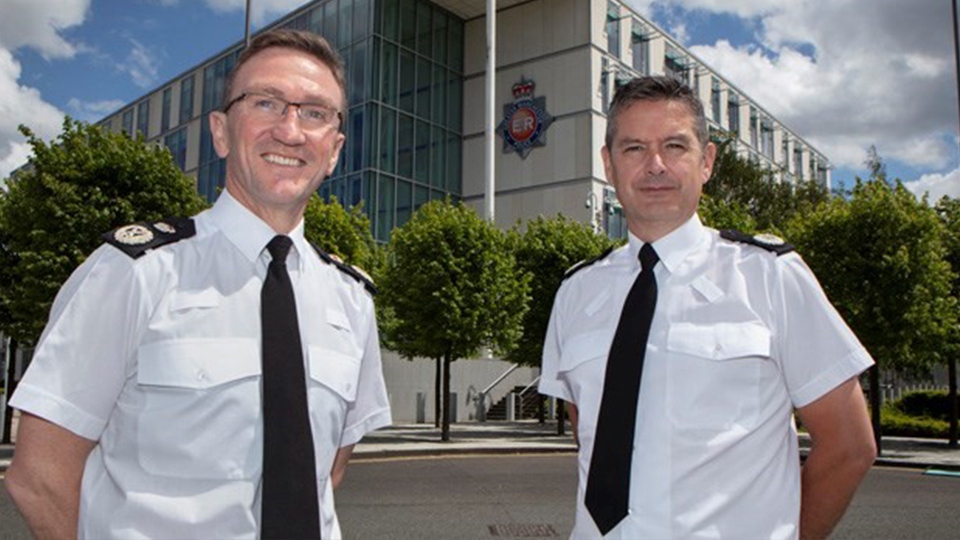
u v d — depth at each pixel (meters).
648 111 2.60
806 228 18.06
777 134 49.91
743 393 2.38
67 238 13.61
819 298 2.43
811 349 2.40
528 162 35.84
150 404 2.00
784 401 2.46
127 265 2.05
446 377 18.56
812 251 17.38
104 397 2.00
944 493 11.09
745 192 35.00
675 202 2.57
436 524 8.24
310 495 1.99
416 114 35.59
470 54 38.09
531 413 28.84
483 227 19.36
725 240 2.64
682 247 2.59
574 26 35.50
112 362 2.00
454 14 37.81
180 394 1.99
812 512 2.53
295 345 2.10
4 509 8.47
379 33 34.25
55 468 1.95
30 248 13.83
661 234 2.63
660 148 2.59
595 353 2.58
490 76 28.55
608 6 36.22
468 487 11.02
